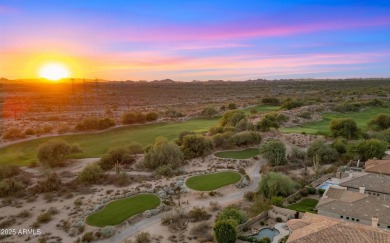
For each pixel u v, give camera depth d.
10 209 58.94
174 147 82.75
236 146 95.88
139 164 82.50
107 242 47.81
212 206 58.16
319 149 84.94
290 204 58.06
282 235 46.66
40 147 82.00
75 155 93.38
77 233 49.78
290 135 107.00
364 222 46.88
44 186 67.25
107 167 80.12
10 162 88.06
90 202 61.34
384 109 169.38
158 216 55.88
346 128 103.06
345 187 59.53
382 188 56.88
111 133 128.50
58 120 157.75
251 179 73.12
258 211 54.31
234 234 44.22
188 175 74.88
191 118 159.25
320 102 185.50
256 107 189.88
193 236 48.38
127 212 56.28
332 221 41.66
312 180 69.38
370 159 76.62
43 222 53.66
